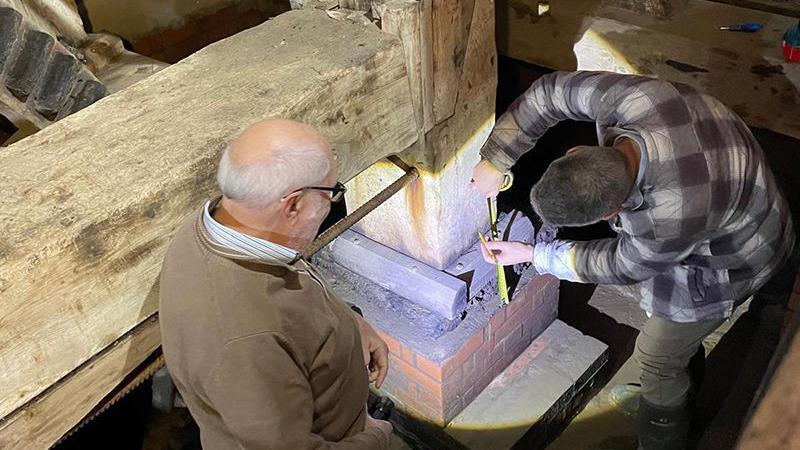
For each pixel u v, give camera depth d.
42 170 1.72
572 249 2.44
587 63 3.33
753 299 3.48
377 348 2.16
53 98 3.12
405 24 2.04
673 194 2.13
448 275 2.67
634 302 3.63
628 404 3.21
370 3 2.14
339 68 1.96
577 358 3.18
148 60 3.82
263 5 4.96
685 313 2.57
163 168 1.72
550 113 2.41
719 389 3.26
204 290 1.52
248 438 1.52
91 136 1.82
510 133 2.45
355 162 2.12
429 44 2.14
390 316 2.80
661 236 2.19
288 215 1.57
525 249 2.55
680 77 3.10
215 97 1.91
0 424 1.63
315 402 1.71
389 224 2.71
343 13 2.17
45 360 1.63
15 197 1.65
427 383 2.82
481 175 2.49
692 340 2.69
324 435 1.78
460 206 2.62
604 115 2.28
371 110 2.09
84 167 1.73
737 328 3.42
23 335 1.57
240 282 1.52
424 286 2.67
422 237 2.64
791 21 3.03
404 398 3.03
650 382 2.91
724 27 3.04
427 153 2.36
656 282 2.60
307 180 1.54
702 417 3.19
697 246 2.46
